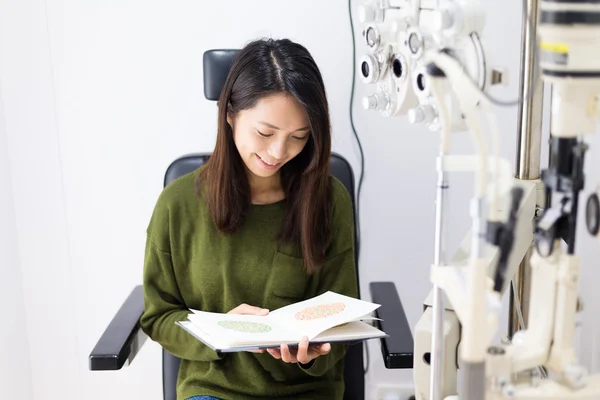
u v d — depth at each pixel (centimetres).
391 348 138
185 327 131
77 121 190
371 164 191
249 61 138
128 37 184
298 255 151
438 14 95
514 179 114
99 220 198
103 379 211
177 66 186
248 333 125
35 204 196
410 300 203
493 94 171
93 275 203
